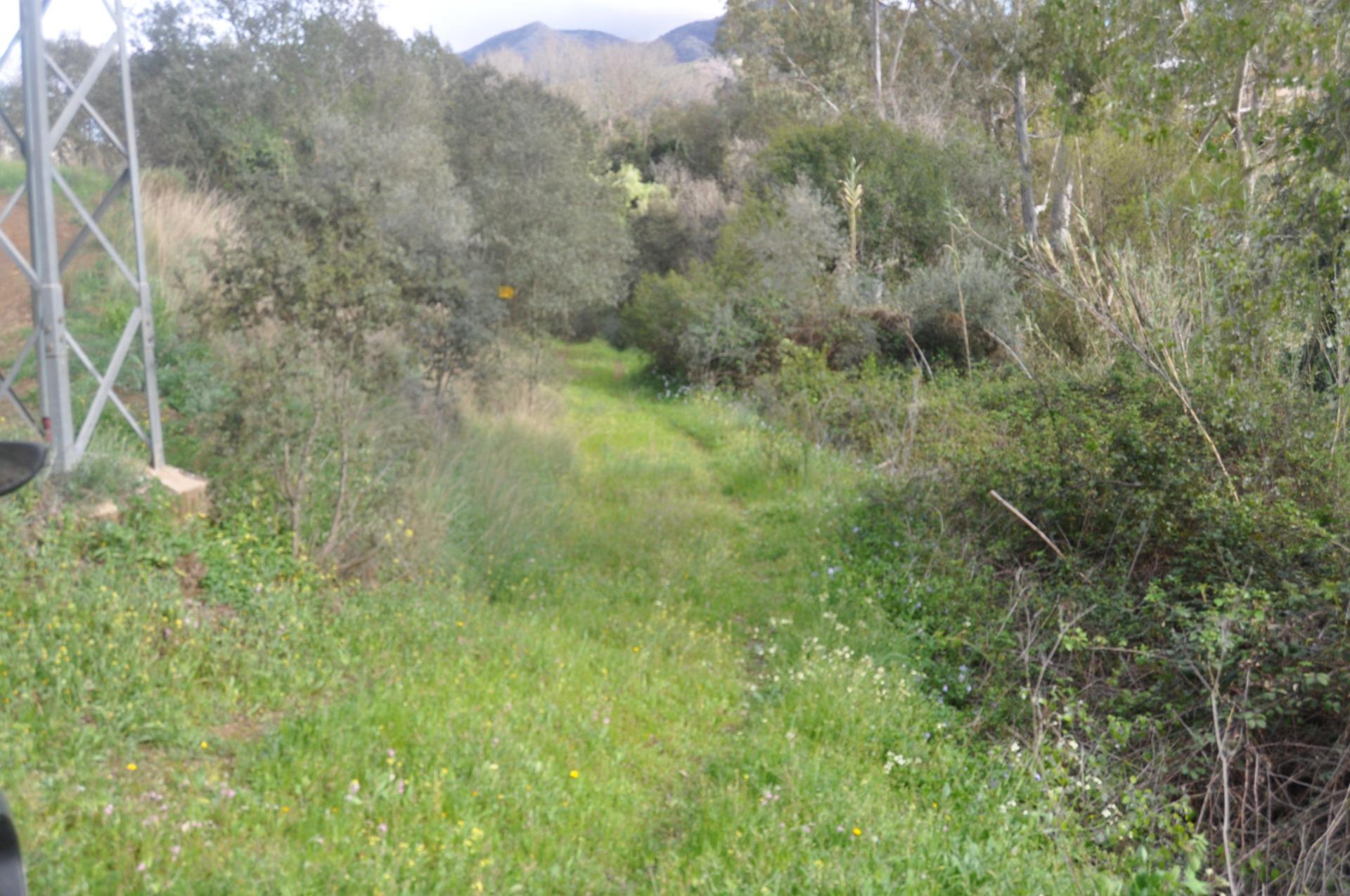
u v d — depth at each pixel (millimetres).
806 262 20766
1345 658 5324
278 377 6984
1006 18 22562
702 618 7797
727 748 5488
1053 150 23594
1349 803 4820
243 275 8477
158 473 6875
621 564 8891
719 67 48062
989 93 29078
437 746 4727
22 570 5273
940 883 4234
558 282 20531
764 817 4621
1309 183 7691
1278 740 5457
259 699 5086
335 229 9133
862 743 5660
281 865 3627
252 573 6230
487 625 6727
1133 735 5746
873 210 23578
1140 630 6531
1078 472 8047
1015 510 7480
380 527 7176
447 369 11359
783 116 35125
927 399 12961
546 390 15539
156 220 11914
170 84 18609
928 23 26641
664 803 4891
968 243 20969
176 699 4758
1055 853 4699
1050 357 13203
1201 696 5781
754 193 26453
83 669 4750
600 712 5668
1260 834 5043
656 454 13414
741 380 18859
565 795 4613
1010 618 6973
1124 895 4344
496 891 3818
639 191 35406
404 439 8359
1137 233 14875
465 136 26516
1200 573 6793
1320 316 7977
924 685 6664
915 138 25125
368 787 4352
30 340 6512
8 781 3824
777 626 7480
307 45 21938
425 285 10102
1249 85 11664
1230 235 8453
